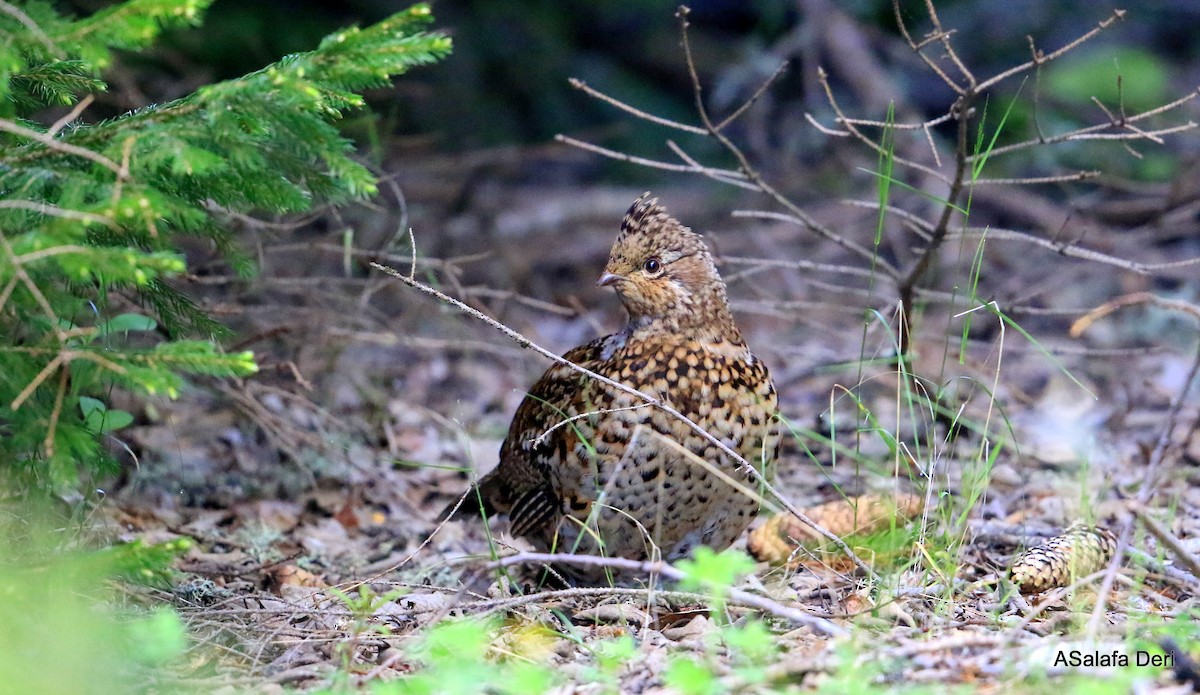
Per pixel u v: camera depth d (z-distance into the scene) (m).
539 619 7.85
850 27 20.19
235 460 11.79
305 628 7.78
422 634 7.11
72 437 6.48
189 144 6.67
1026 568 8.09
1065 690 6.05
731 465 8.28
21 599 6.07
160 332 10.84
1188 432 11.49
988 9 22.14
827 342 15.99
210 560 9.66
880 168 10.02
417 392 14.23
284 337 12.77
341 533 10.81
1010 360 14.95
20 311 6.61
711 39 22.94
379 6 19.25
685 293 8.30
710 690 5.89
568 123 21.52
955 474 11.12
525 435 8.92
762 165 20.64
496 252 18.05
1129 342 15.71
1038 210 18.30
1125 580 7.43
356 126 13.85
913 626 7.30
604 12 22.31
